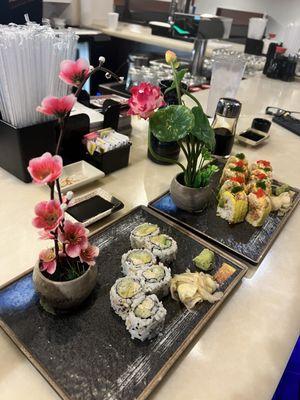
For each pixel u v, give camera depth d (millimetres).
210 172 881
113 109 1157
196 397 515
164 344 568
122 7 3760
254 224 897
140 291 607
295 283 760
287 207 966
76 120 987
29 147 901
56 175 430
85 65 534
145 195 993
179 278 674
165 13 3602
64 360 527
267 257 827
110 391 493
